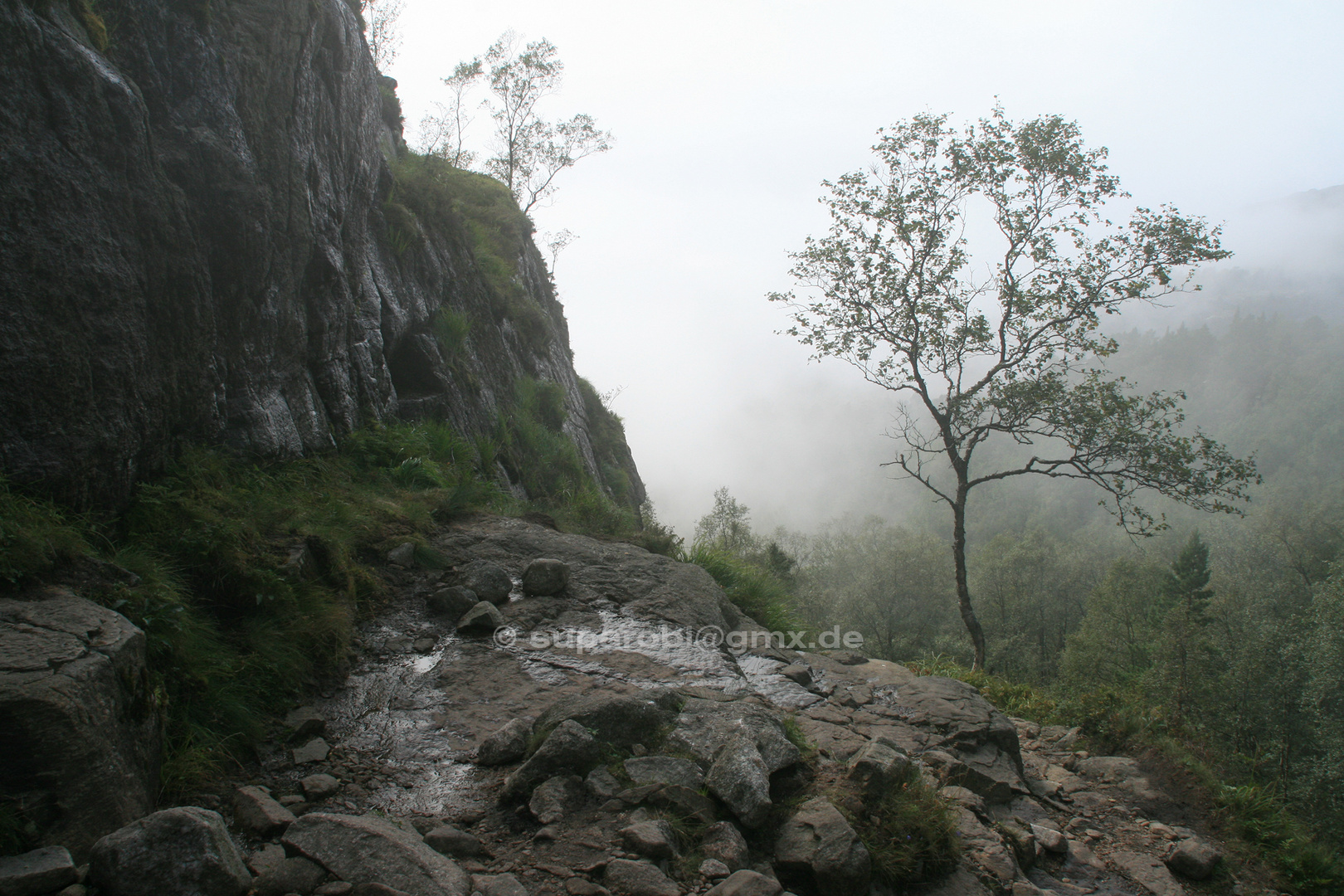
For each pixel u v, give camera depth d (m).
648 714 4.12
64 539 3.70
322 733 4.20
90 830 2.72
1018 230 17.27
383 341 9.64
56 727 2.68
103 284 4.45
